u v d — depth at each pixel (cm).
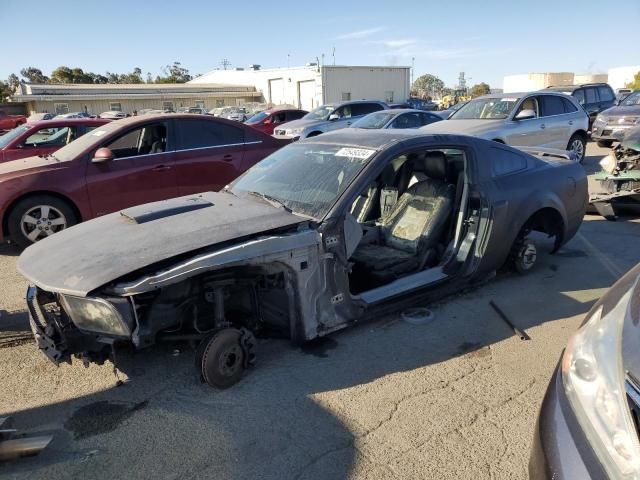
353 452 256
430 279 397
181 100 5297
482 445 259
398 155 374
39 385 325
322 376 323
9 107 4706
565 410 177
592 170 1078
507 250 439
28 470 250
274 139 750
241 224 317
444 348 356
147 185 649
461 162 447
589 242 591
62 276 284
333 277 335
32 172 596
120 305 267
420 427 274
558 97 1071
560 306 419
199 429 277
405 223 439
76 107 4822
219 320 313
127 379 328
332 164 383
